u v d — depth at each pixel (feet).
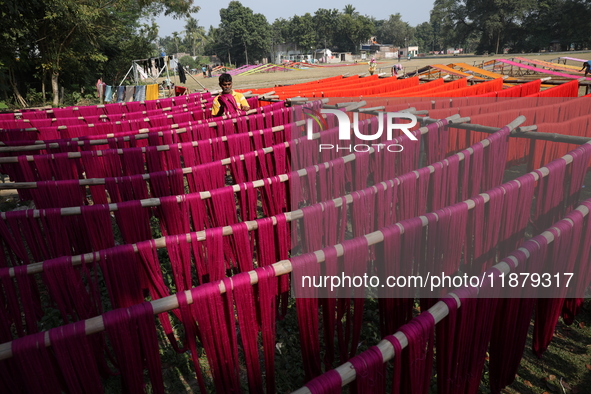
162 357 10.85
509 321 7.41
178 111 27.30
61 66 73.72
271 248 9.39
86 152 15.29
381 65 172.86
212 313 6.74
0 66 61.93
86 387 6.05
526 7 200.13
